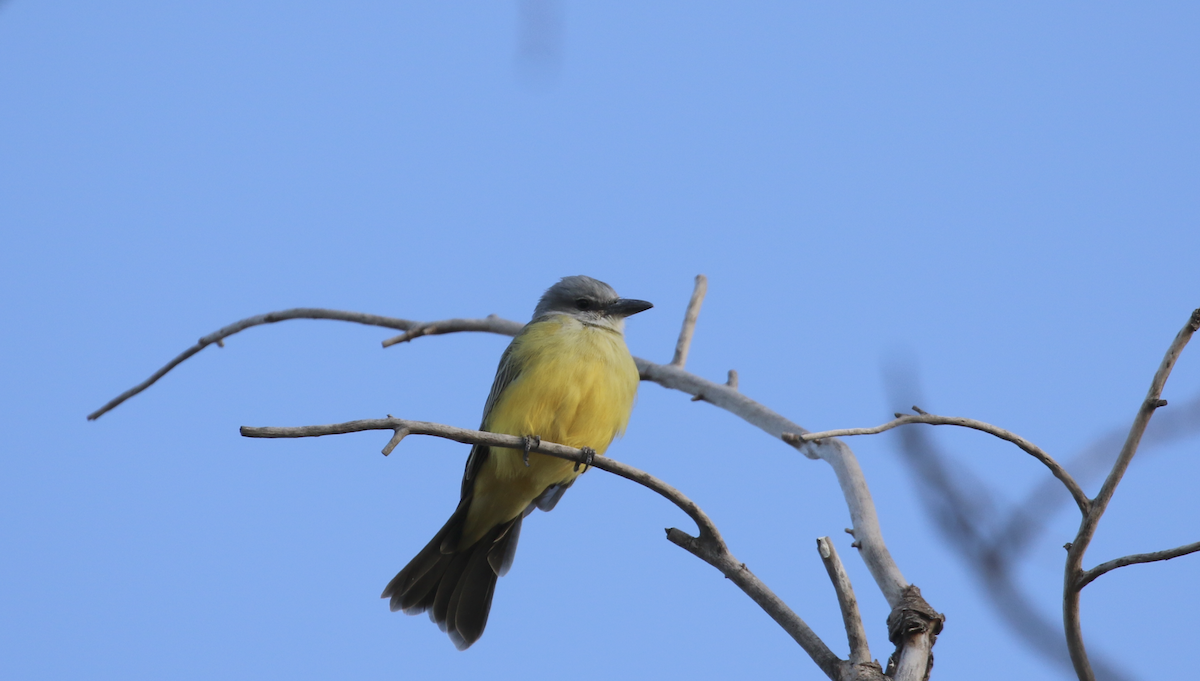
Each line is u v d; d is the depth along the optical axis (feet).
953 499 22.70
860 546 27.61
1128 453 21.04
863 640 23.07
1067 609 21.68
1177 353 20.83
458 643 38.47
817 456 32.37
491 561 40.04
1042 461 22.36
